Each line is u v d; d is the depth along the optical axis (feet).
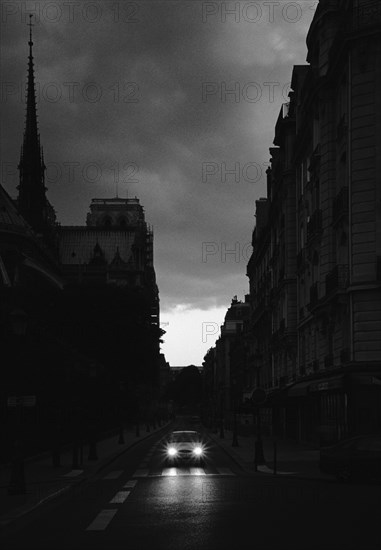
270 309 257.34
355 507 62.75
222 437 248.73
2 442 120.78
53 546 45.91
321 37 152.87
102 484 95.04
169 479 100.27
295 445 190.70
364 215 130.00
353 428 128.36
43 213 556.92
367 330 127.95
